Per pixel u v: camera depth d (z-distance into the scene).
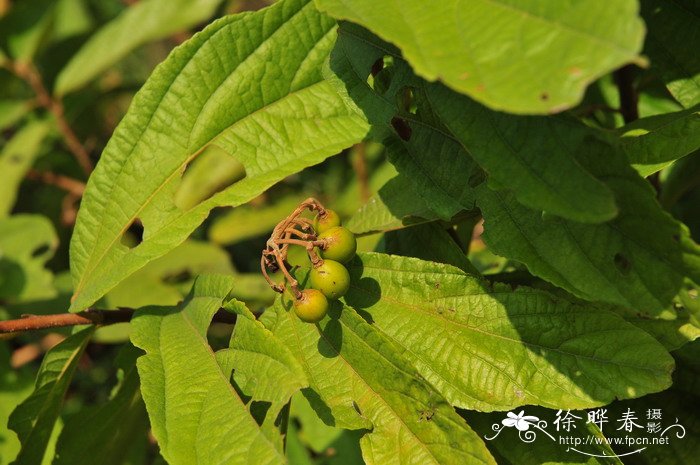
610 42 0.40
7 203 0.75
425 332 0.47
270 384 0.45
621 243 0.44
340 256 0.47
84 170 0.89
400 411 0.45
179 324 0.48
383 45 0.47
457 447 0.45
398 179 0.50
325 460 0.56
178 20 0.79
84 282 0.49
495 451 0.47
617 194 0.43
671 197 0.56
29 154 0.78
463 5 0.42
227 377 0.46
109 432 0.52
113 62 0.80
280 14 0.48
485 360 0.46
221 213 0.90
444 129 0.47
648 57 0.50
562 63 0.40
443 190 0.47
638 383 0.45
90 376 0.81
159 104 0.49
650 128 0.47
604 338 0.45
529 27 0.41
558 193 0.43
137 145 0.49
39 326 0.49
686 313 0.46
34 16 0.81
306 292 0.46
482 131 0.44
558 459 0.46
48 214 0.90
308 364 0.47
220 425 0.45
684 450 0.48
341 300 0.48
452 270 0.47
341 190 0.88
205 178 0.67
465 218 0.49
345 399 0.46
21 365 0.71
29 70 0.80
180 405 0.46
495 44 0.41
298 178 0.90
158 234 0.49
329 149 0.49
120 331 0.60
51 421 0.51
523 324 0.46
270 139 0.49
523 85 0.40
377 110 0.47
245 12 0.48
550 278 0.45
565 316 0.46
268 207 0.80
